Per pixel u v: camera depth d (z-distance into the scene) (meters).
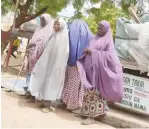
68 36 5.80
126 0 12.70
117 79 5.09
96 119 5.59
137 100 5.95
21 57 15.65
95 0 12.77
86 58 5.29
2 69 10.05
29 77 6.35
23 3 11.21
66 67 5.89
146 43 5.70
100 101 5.25
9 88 7.23
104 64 5.09
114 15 12.57
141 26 5.80
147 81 5.81
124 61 6.14
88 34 5.88
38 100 6.14
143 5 12.32
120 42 6.21
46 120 5.18
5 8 12.52
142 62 5.79
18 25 11.20
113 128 5.20
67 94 5.85
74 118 5.51
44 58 5.78
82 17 12.84
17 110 5.57
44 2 11.60
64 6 12.27
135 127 5.49
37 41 6.04
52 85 5.71
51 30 6.02
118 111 6.32
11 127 4.54
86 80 5.18
